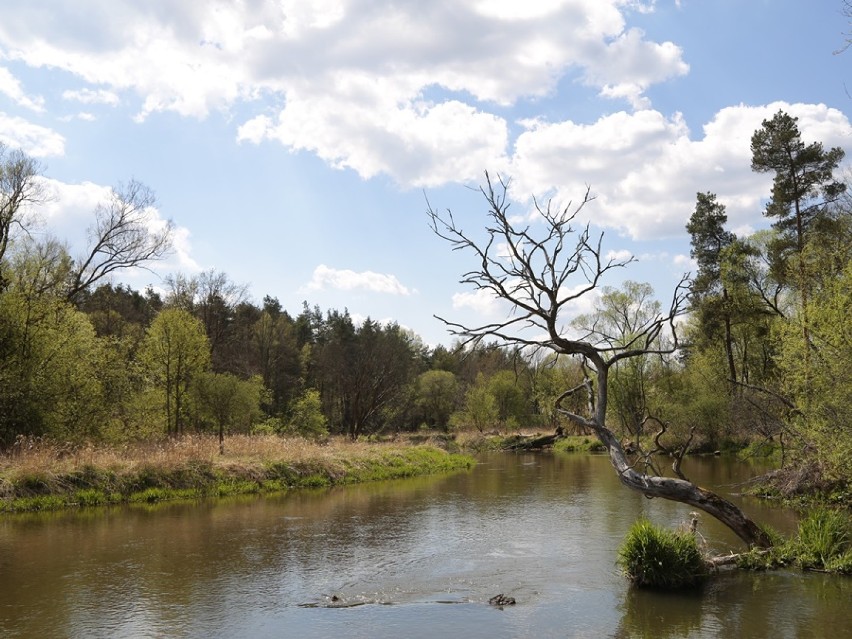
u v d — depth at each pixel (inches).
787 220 1221.1
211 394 1235.9
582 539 583.5
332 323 3479.3
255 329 2588.6
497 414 2514.8
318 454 1087.0
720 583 427.2
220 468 908.6
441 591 418.3
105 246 1198.9
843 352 570.9
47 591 405.7
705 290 1518.2
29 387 901.8
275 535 596.4
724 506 472.4
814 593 401.1
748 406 989.2
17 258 1008.9
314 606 384.5
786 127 1205.7
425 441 2038.6
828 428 573.0
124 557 500.4
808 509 689.0
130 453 900.0
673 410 1616.6
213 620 355.9
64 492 733.9
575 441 2097.7
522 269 483.2
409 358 2341.3
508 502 821.9
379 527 643.5
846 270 636.7
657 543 422.0
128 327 1987.0
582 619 360.8
